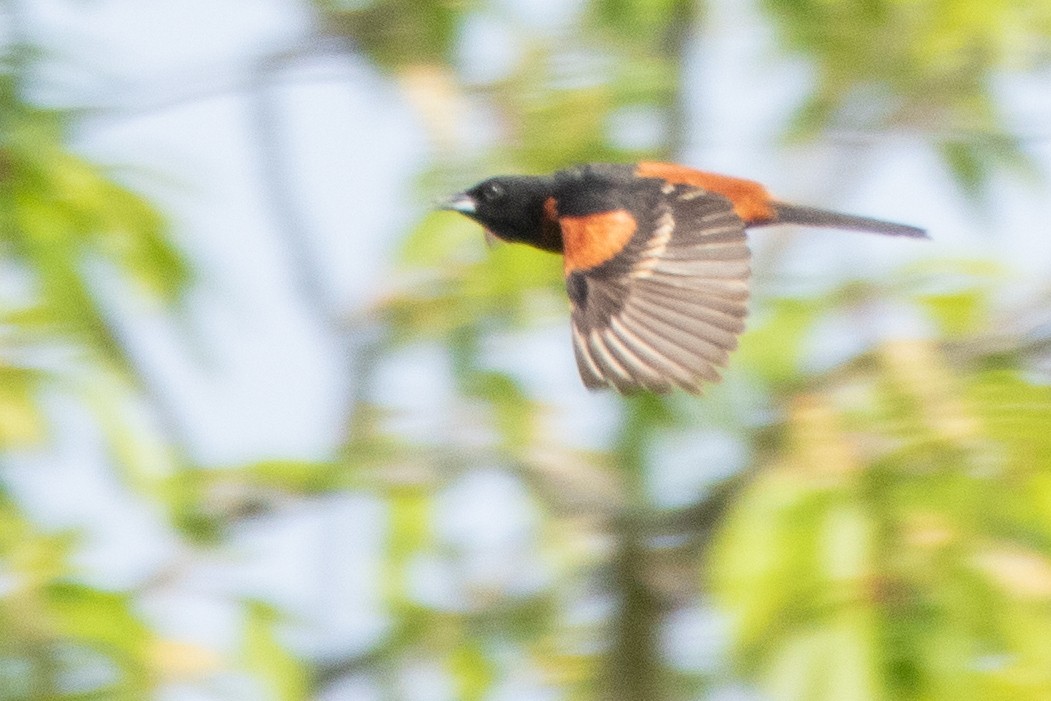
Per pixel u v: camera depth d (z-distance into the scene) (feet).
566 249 26.35
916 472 26.84
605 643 42.86
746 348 36.09
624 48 45.11
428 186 42.39
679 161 45.60
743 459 36.29
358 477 41.52
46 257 34.88
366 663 42.98
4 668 32.19
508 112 43.98
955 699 24.68
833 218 31.55
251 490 39.70
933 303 35.96
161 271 35.68
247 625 34.14
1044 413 27.53
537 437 42.80
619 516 41.88
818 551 25.91
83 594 32.78
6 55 36.63
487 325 43.98
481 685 43.88
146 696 32.50
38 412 33.73
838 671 24.99
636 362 23.50
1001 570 25.49
